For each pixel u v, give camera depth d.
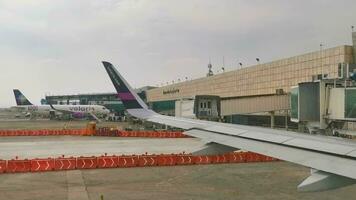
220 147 11.68
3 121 110.50
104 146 42.44
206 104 61.72
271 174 24.42
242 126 14.95
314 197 17.88
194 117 61.53
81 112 115.81
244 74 84.06
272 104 57.62
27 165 25.98
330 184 7.02
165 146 42.47
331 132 40.91
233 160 29.36
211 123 16.33
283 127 65.94
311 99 42.00
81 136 56.88
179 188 20.44
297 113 43.97
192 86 114.94
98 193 19.36
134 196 18.66
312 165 7.98
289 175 24.00
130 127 74.44
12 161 26.14
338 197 17.77
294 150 9.61
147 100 156.50
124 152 37.00
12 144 44.41
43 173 25.23
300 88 42.53
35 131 59.41
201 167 27.34
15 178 23.47
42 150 38.56
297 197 18.05
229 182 21.95
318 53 58.94
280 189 19.97
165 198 18.17
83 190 20.08
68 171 25.98
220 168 26.81
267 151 9.80
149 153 36.22
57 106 116.31
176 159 28.59
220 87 96.38
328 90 40.69
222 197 18.30
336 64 54.47
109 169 26.73
